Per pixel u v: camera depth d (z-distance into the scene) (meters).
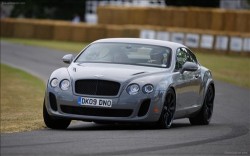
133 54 31.09
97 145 23.08
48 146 22.62
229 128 31.33
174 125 33.06
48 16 162.38
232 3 129.00
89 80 28.44
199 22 114.62
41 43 115.94
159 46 31.89
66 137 25.09
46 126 30.30
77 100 28.30
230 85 62.53
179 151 22.52
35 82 60.28
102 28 122.50
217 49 107.12
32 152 21.27
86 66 29.88
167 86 29.17
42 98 48.66
